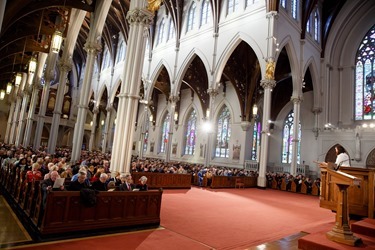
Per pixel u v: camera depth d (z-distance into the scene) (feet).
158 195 24.30
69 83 148.87
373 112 75.56
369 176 21.86
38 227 19.29
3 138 131.85
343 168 23.65
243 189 61.36
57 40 39.09
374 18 79.71
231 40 73.72
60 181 20.20
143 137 105.81
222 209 33.83
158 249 17.65
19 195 27.02
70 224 19.19
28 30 51.72
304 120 87.25
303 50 74.43
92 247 17.01
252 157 95.14
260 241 21.21
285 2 71.15
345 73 83.41
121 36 120.47
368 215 21.53
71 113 146.10
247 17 70.95
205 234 22.08
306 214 34.91
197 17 87.25
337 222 16.80
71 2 52.65
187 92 119.24
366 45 80.74
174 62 91.09
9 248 15.66
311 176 80.07
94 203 19.89
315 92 81.71
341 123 80.94
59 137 143.13
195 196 43.65
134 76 37.22
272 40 63.31
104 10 54.95
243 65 91.25
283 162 91.91
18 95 103.35
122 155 35.53
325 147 79.82
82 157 64.49
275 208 37.86
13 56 73.82
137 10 38.45
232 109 99.71
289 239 20.53
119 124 36.40
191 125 116.47
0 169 42.06
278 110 96.02
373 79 77.25
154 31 106.32
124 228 21.85
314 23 83.35
